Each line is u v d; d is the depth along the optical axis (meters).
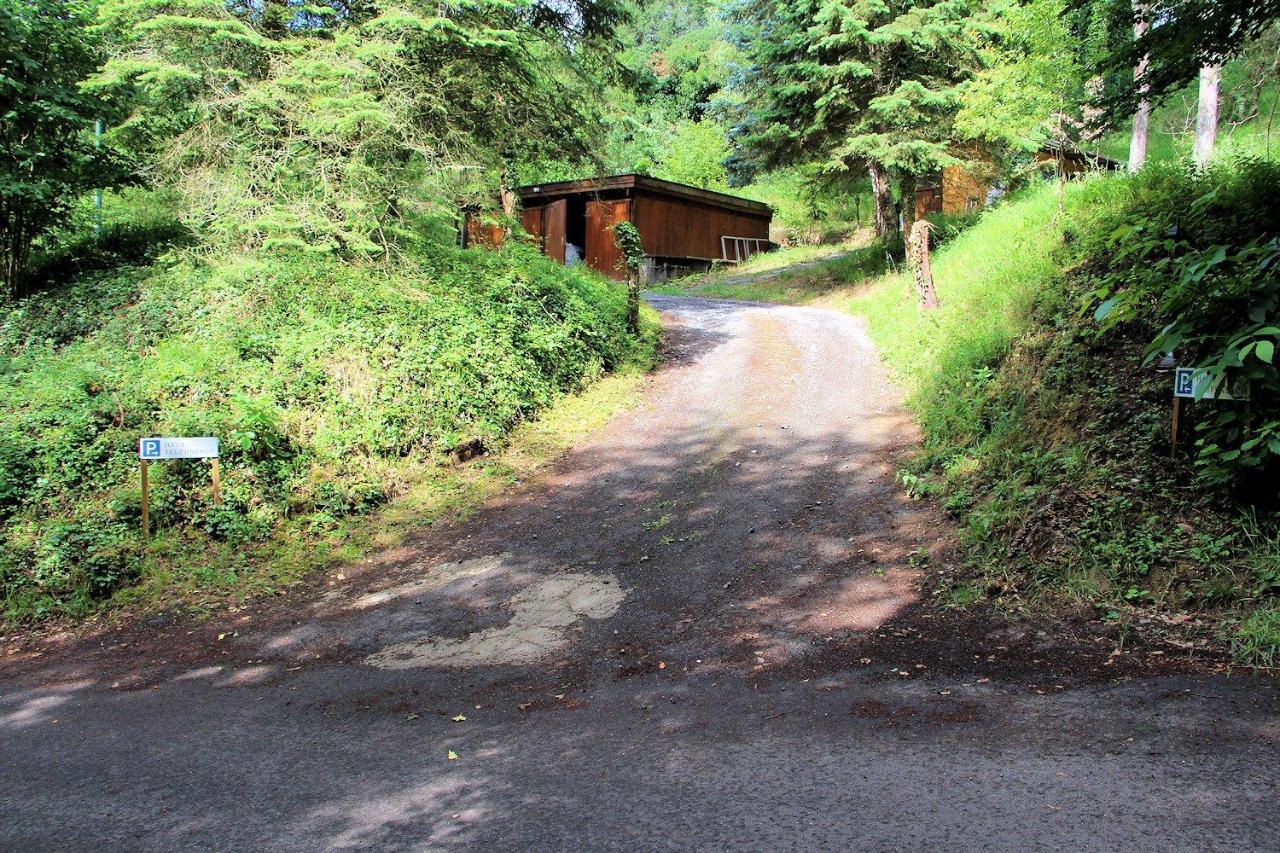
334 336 10.20
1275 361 4.96
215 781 3.98
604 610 6.26
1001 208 15.56
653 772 3.73
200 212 11.21
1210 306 5.25
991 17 15.70
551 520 8.23
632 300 14.54
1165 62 8.48
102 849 3.34
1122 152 26.75
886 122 17.11
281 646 6.14
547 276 13.65
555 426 10.88
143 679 5.69
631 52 18.12
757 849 2.97
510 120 13.62
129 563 7.43
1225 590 4.85
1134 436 6.39
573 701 4.81
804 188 23.67
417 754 4.19
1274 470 5.33
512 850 3.10
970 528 6.39
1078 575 5.38
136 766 4.21
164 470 8.27
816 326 15.84
